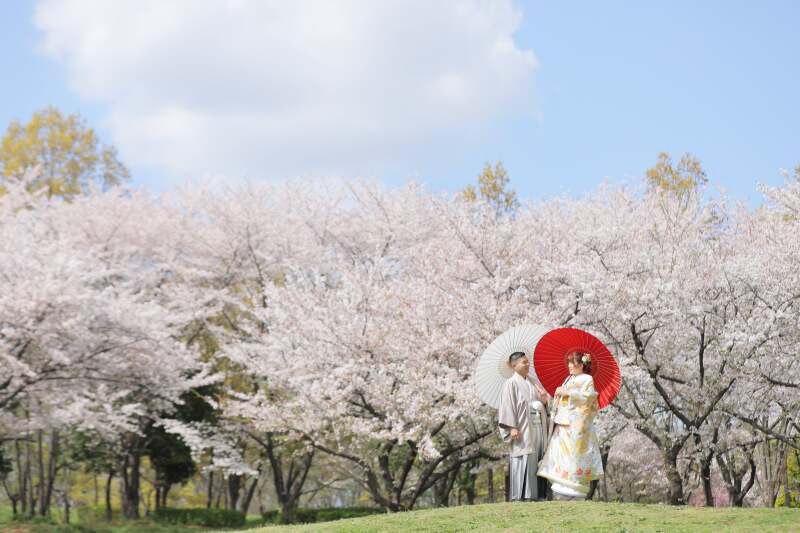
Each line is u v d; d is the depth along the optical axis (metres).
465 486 23.78
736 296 16.19
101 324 18.50
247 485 31.89
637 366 15.70
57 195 32.91
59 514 30.06
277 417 18.09
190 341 25.23
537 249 19.52
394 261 25.58
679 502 15.98
